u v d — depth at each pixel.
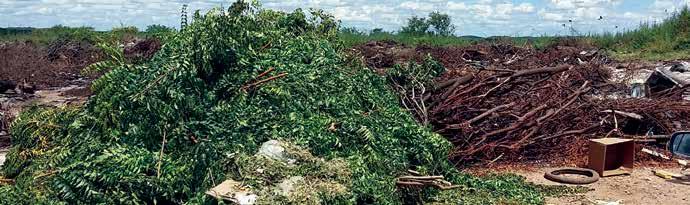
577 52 19.02
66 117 6.34
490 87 8.57
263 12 7.89
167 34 7.38
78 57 22.70
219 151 5.16
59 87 17.23
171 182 5.05
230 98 5.96
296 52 6.94
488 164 7.41
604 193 6.16
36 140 6.34
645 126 8.40
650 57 20.67
